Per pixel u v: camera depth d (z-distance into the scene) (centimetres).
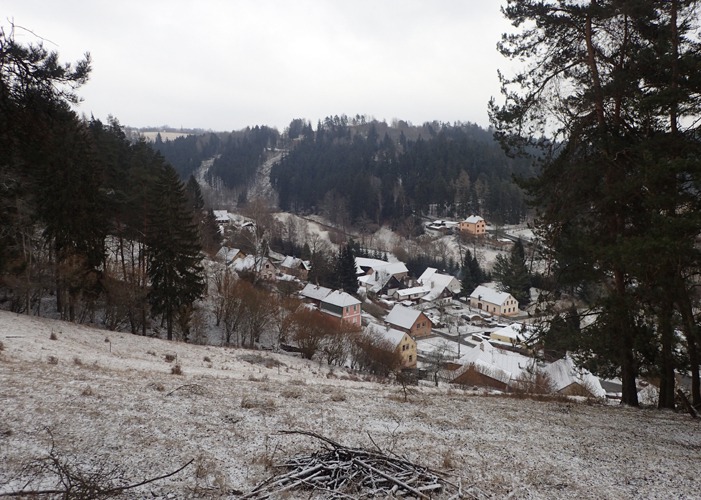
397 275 9200
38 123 971
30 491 565
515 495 717
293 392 1319
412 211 12581
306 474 679
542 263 1555
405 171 14225
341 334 4156
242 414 1027
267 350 3931
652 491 792
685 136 1200
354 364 4166
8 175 2409
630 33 1302
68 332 2469
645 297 1261
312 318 4188
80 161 3003
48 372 1244
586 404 1683
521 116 1423
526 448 984
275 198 15788
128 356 2256
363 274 9188
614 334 1407
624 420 1323
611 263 1298
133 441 795
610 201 1299
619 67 1301
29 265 2806
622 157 1328
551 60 1433
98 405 962
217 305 4441
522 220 11412
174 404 1046
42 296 3594
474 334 6378
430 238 11000
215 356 2786
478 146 14512
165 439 821
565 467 881
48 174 2736
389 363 4181
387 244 11475
